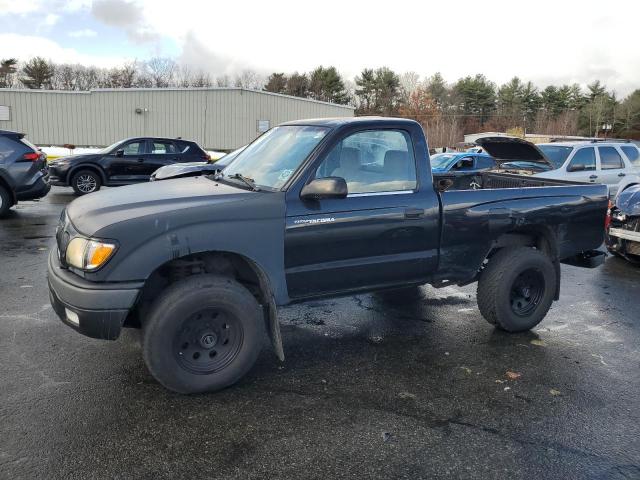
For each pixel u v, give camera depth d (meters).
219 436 3.17
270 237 3.69
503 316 4.83
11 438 3.06
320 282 3.98
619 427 3.41
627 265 8.04
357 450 3.08
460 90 74.31
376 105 72.12
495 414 3.53
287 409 3.51
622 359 4.51
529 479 2.87
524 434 3.30
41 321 4.83
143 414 3.37
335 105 35.03
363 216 4.01
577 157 11.11
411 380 3.99
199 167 6.96
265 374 4.02
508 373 4.16
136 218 3.33
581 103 77.75
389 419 3.43
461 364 4.31
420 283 4.49
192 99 31.12
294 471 2.87
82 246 3.31
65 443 3.03
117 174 13.96
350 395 3.73
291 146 4.20
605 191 5.26
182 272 3.81
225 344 3.71
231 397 3.65
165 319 3.43
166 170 7.14
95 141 31.25
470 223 4.50
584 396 3.82
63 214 3.91
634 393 3.89
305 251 3.84
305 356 4.37
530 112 76.25
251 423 3.33
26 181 10.09
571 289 6.67
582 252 5.29
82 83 65.19
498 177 6.40
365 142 4.11
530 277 4.95
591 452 3.13
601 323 5.43
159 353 3.45
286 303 3.90
